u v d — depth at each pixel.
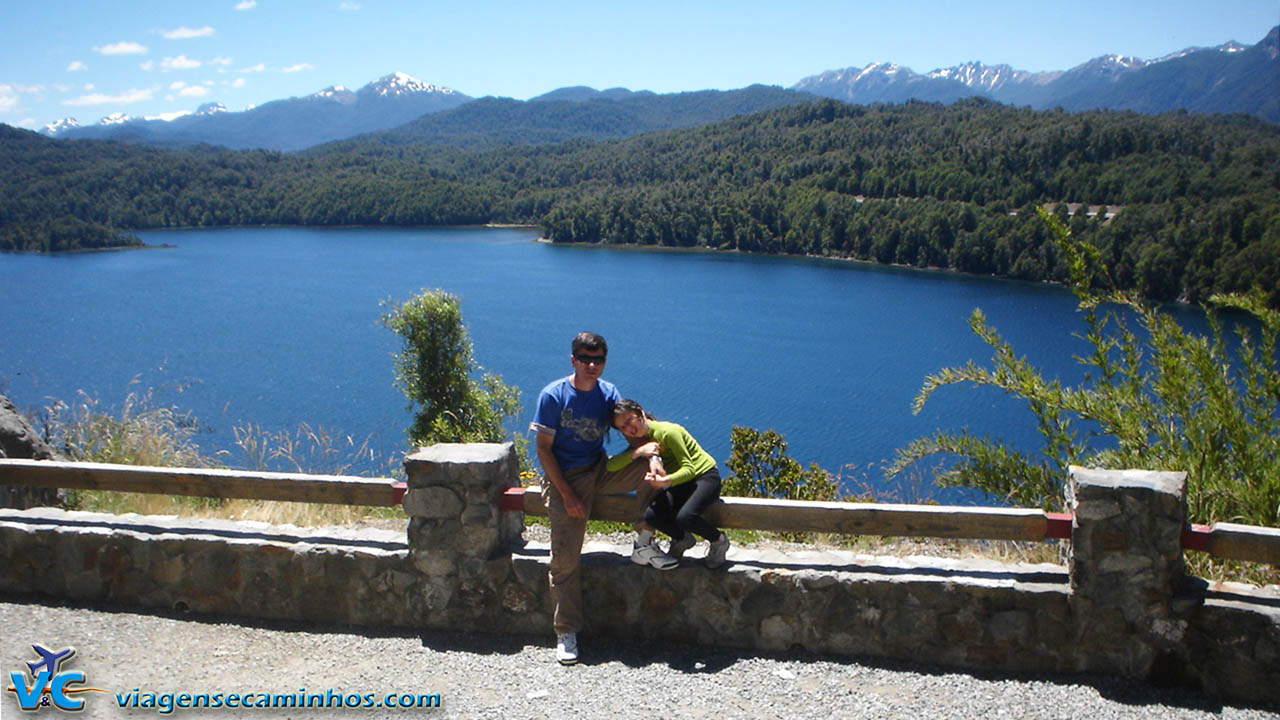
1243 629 3.06
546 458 3.46
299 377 72.25
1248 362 4.95
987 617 3.31
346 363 78.69
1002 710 3.02
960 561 3.54
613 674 3.33
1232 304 5.02
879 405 66.06
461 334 13.21
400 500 3.83
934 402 66.88
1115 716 2.98
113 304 114.88
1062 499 5.49
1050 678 3.24
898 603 3.38
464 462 3.62
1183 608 3.13
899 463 6.12
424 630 3.73
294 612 3.83
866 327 98.25
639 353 86.56
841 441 56.66
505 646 3.58
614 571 3.62
